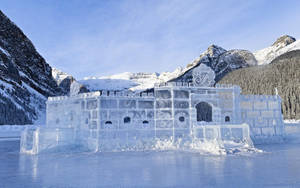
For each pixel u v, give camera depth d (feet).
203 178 45.78
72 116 103.04
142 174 49.93
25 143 90.27
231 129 97.86
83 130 97.96
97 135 92.02
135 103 98.58
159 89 102.17
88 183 43.32
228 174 48.98
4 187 41.34
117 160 68.69
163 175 48.75
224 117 109.40
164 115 100.42
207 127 97.30
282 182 42.45
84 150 92.32
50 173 52.08
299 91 352.49
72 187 40.98
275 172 50.60
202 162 63.57
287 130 152.46
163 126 99.71
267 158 69.67
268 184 41.19
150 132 98.78
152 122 99.91
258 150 83.82
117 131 94.53
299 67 414.82
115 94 98.73
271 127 117.29
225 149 81.82
